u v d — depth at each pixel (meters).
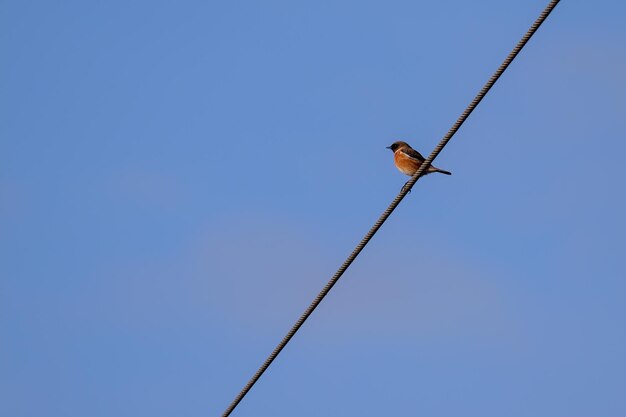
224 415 15.46
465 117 13.69
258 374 15.15
